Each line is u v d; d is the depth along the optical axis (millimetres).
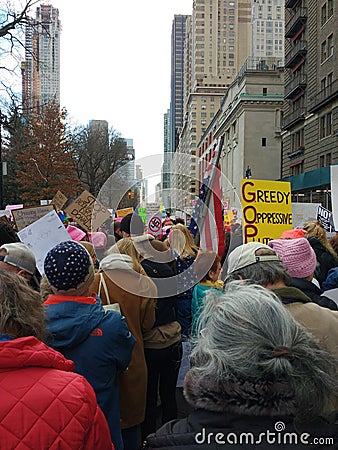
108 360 2531
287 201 5867
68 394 1581
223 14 144125
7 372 1578
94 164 49594
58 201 9766
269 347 1413
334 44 35625
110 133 50625
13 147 38250
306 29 42469
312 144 40969
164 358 3707
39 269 4477
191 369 1542
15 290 1730
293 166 46406
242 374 1388
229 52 144625
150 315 3387
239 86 64812
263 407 1391
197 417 1469
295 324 1500
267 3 148625
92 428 1619
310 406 1396
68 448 1514
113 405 2568
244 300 1540
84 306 2572
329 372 1478
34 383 1571
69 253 2561
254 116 60781
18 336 1700
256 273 2510
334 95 34656
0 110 17828
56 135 37812
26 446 1474
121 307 3279
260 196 5773
